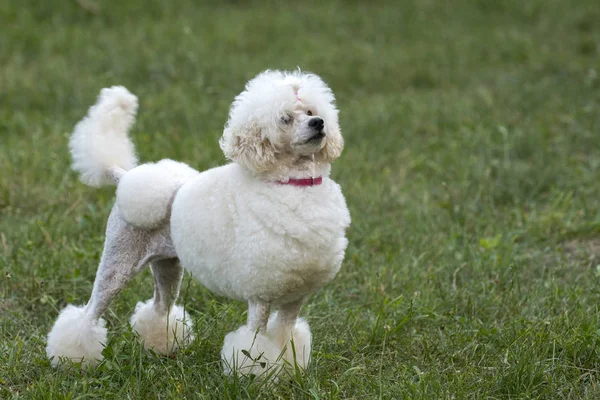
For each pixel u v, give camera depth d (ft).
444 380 16.92
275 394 15.80
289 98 14.90
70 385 16.70
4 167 29.12
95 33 48.47
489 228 25.90
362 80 43.88
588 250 24.70
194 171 17.34
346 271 22.95
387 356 18.28
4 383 17.11
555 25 53.83
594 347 17.35
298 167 15.28
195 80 41.11
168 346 18.65
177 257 17.21
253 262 15.11
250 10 55.98
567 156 32.24
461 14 56.59
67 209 26.58
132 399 16.05
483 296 21.12
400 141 34.76
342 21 54.49
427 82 44.37
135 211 16.52
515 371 16.42
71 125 34.53
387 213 27.55
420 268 22.84
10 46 45.01
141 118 34.32
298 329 17.15
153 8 53.72
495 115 36.94
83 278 21.66
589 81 40.75
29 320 20.25
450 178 30.48
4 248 23.24
